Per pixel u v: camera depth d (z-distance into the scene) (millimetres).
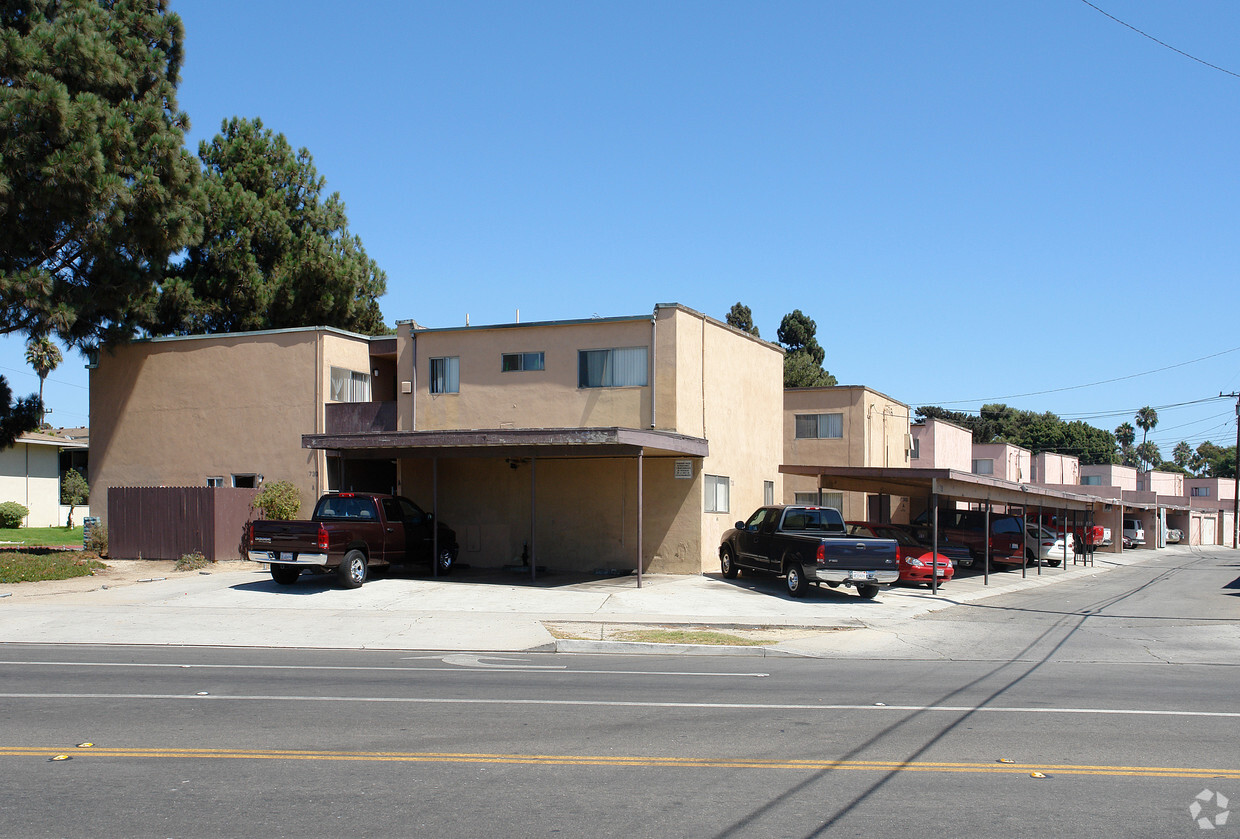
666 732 8367
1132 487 79125
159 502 24938
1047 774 7145
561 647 14289
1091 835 5777
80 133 23609
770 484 30234
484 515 25781
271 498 25859
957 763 7434
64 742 7805
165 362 28500
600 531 24938
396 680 11016
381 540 20828
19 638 14602
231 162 39844
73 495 48344
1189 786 6863
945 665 13156
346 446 22391
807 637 15797
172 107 28078
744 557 23062
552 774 6953
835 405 38969
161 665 12102
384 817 5938
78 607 17359
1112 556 48438
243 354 27688
